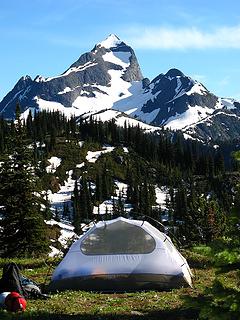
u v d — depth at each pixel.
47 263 19.72
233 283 8.60
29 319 9.72
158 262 13.52
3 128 172.75
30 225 37.94
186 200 109.56
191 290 13.16
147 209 118.38
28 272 17.17
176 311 10.45
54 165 157.12
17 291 11.63
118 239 13.91
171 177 172.50
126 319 9.91
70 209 118.00
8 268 11.97
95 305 11.49
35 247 37.81
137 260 13.57
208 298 6.95
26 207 38.12
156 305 11.23
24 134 40.81
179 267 13.59
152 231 14.15
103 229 14.12
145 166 185.25
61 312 10.56
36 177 39.81
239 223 6.53
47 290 13.70
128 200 136.88
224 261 6.38
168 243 14.41
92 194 138.50
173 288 13.37
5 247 37.69
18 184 38.16
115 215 102.88
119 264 13.52
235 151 6.76
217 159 186.00
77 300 12.04
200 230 53.66
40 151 167.88
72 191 138.12
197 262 18.11
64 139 189.50
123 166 176.25
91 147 189.00
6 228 37.75
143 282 13.33
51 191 134.62
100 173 156.88
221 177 156.88
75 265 13.66
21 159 39.38
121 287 13.31
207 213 54.66
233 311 6.36
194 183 166.50
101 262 13.60
